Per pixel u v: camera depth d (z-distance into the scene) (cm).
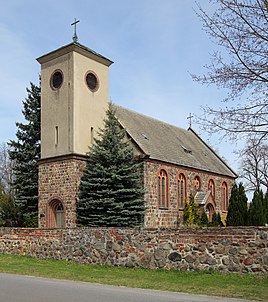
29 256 2133
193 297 1116
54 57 3212
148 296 1122
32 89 3797
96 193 2778
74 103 3042
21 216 3541
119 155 2825
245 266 1461
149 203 3041
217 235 1535
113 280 1438
